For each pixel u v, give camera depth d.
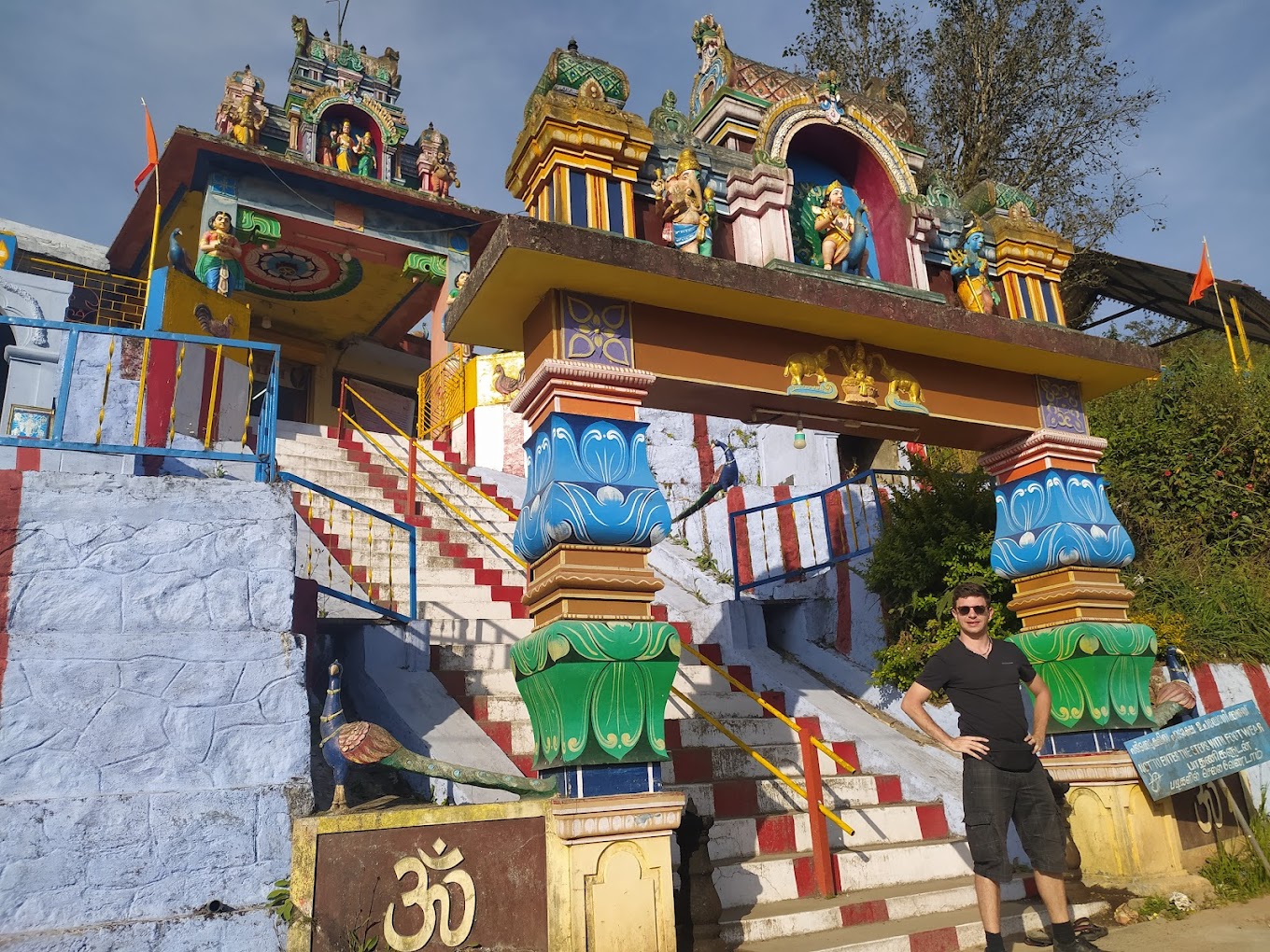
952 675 4.82
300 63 16.64
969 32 15.35
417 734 5.42
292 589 4.78
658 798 4.29
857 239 6.23
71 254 15.39
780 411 5.79
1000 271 7.00
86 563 4.41
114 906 3.88
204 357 8.61
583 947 4.00
